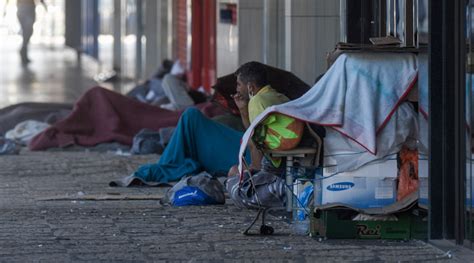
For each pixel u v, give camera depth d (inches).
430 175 573.0
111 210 685.9
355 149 583.8
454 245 568.7
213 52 1300.4
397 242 580.7
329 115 579.5
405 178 583.5
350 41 754.2
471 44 561.0
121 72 1904.5
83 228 622.8
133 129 995.3
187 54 1424.7
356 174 585.0
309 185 622.5
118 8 1920.5
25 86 1723.7
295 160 604.1
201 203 701.9
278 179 670.5
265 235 600.7
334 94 582.2
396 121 579.5
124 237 597.0
